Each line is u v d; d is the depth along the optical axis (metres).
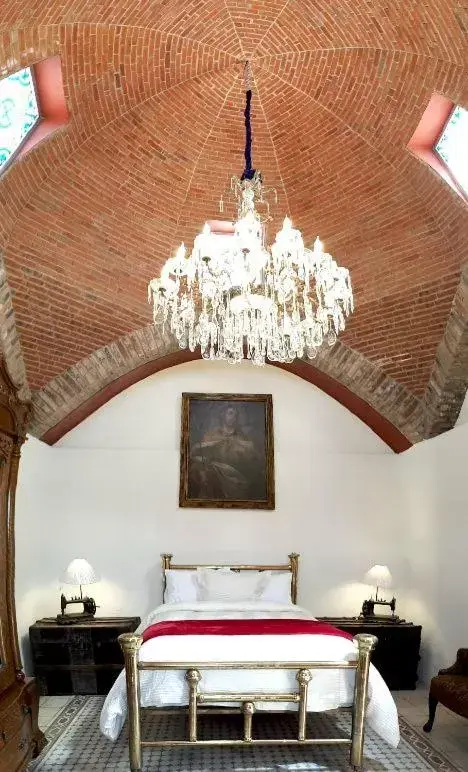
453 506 6.25
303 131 5.52
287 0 4.31
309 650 4.53
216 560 7.36
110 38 4.32
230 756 4.48
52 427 7.05
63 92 4.54
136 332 6.75
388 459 7.84
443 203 5.30
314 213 6.10
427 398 6.84
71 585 7.09
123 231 5.96
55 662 6.21
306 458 7.79
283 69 5.00
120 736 4.89
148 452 7.59
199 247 4.30
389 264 6.10
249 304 4.47
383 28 4.25
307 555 7.48
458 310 5.79
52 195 5.27
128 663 4.16
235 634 4.71
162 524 7.40
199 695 4.21
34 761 4.34
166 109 5.26
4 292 5.41
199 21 4.48
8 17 3.50
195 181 5.93
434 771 4.18
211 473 7.61
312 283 6.03
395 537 7.60
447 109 4.75
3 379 3.85
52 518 7.24
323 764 4.32
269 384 8.02
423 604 6.91
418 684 6.76
